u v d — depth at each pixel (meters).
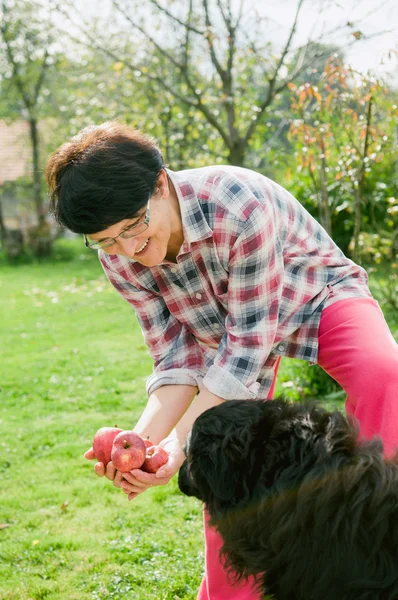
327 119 5.59
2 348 8.70
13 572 3.52
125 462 2.22
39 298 12.43
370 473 1.74
